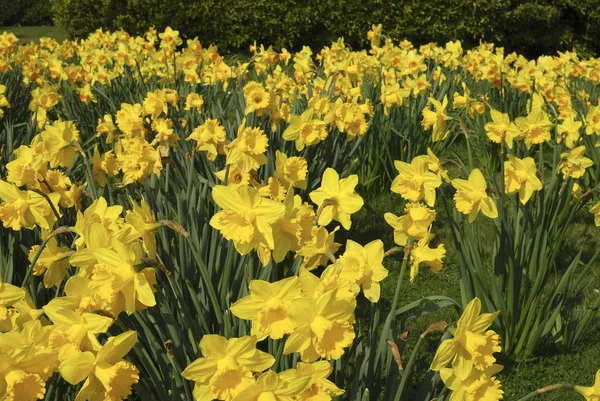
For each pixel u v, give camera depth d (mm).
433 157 2836
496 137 3514
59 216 2570
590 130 4668
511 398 3150
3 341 1537
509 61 8469
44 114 5402
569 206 3904
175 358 2072
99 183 3447
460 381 1729
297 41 13297
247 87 4035
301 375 1512
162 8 12516
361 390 2186
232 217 1743
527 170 2975
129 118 4027
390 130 5594
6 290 1771
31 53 8141
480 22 13156
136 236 1878
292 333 1527
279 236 1887
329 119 4262
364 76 6219
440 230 5016
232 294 2564
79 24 13039
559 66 7719
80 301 1728
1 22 30250
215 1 12641
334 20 13047
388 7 12969
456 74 7750
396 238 2275
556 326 3523
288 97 4895
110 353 1544
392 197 5566
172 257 2758
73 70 6910
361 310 3688
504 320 3246
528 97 6992
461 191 2684
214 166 3939
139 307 1733
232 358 1508
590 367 3375
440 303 2414
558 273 4336
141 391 2115
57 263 2203
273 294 1591
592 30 14273
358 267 1867
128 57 7312
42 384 1479
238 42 12852
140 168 3273
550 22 13930
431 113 4137
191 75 6527
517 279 3236
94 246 1791
